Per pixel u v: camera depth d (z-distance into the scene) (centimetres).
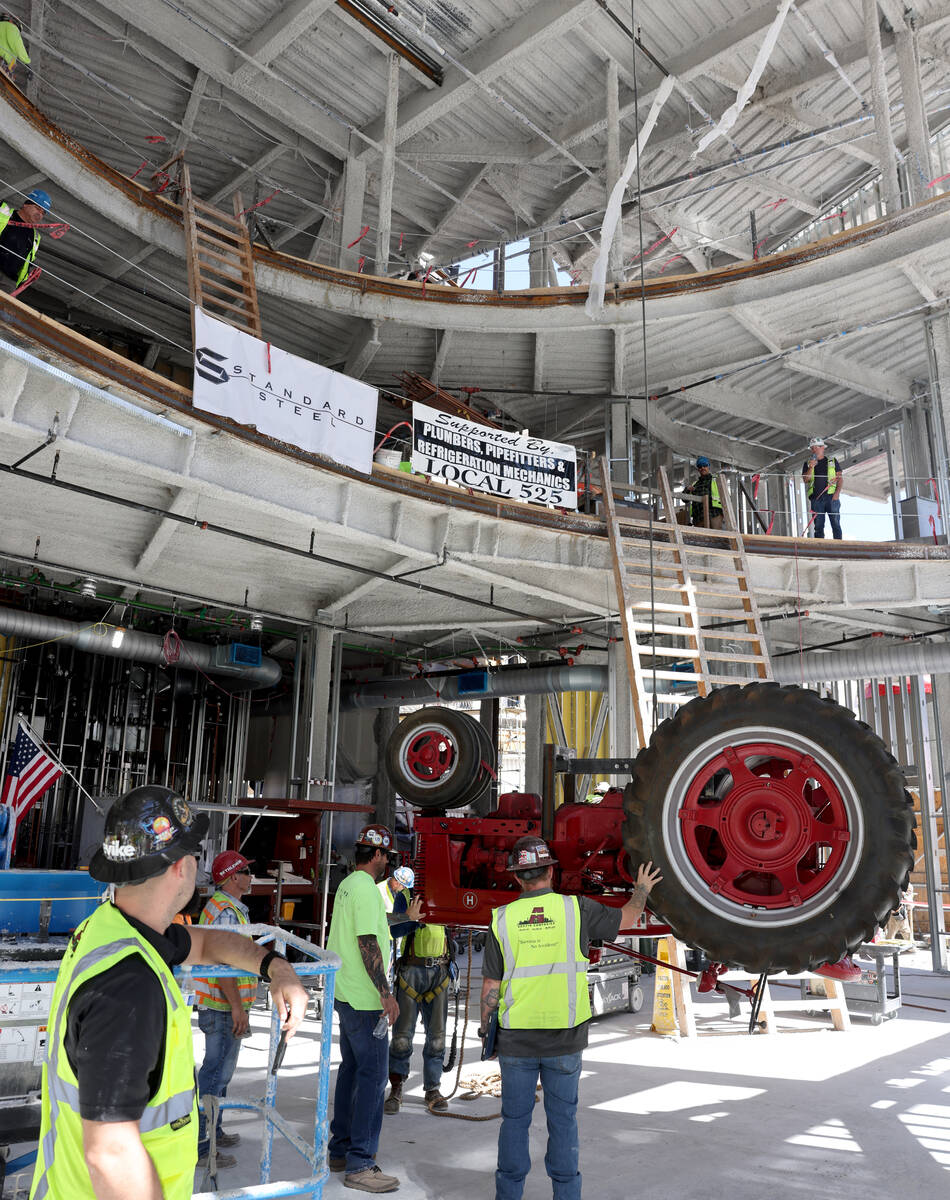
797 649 1938
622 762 581
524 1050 453
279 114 1675
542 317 1658
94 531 1272
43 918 450
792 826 446
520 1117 455
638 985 1167
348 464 1092
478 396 1970
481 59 1606
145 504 1138
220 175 1888
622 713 1670
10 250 923
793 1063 871
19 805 1194
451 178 1962
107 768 2044
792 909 436
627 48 1627
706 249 2239
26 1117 373
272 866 1570
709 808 461
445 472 1246
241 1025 344
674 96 1731
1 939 432
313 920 1507
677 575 1140
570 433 2114
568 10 1472
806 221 2162
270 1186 276
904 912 1853
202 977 250
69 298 1753
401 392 1938
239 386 985
